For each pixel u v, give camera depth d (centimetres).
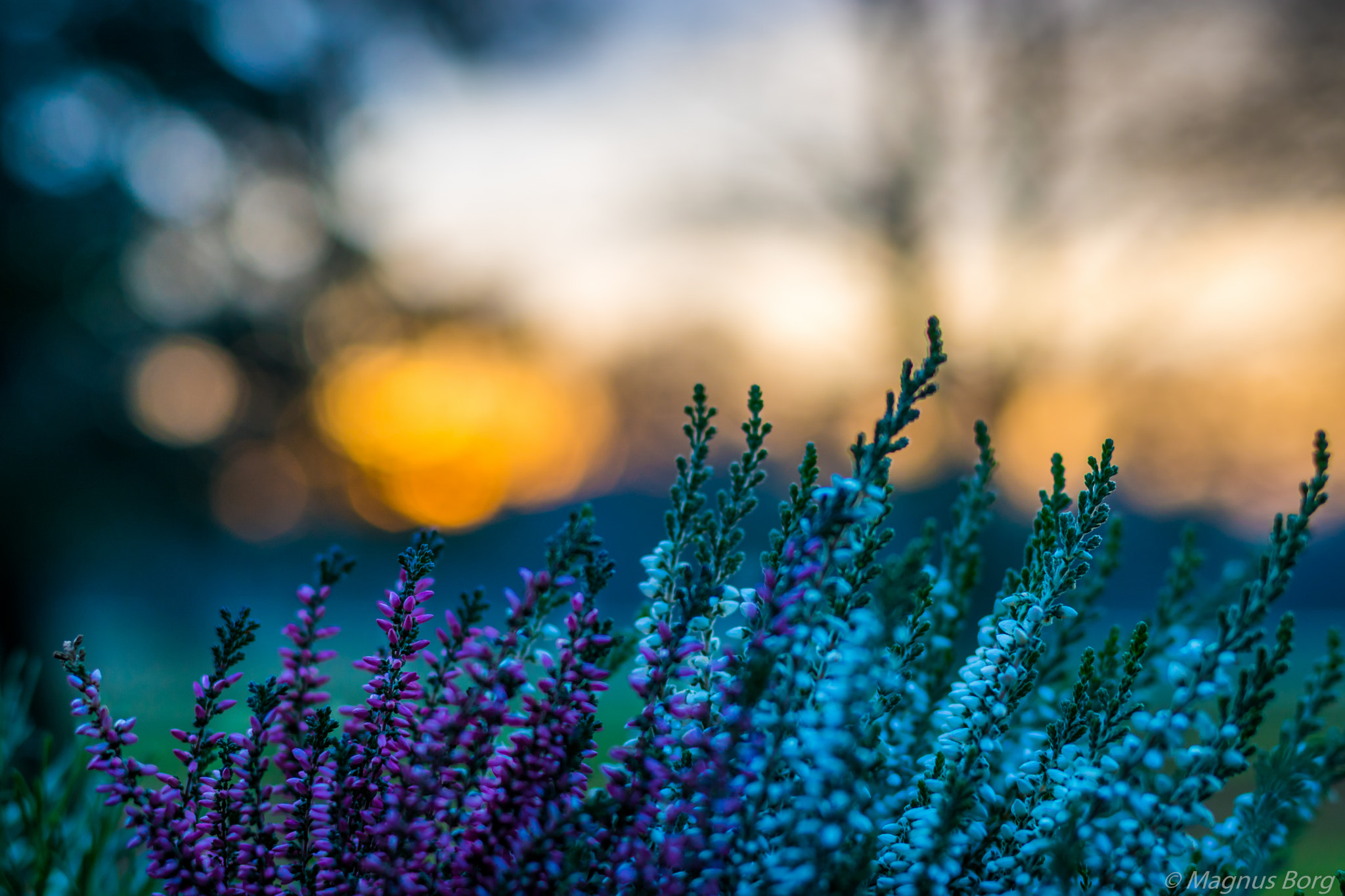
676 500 97
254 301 1326
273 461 1423
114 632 1241
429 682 94
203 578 1303
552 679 90
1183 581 134
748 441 97
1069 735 99
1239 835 92
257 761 94
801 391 1252
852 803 83
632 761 87
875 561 103
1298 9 1112
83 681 93
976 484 132
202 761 95
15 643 1059
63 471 1109
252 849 94
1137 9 1195
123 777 93
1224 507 840
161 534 1251
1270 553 88
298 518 1524
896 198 1289
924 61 1290
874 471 90
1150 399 1177
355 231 1392
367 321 1415
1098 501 99
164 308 1263
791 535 94
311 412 1384
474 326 1431
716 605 94
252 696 94
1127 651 106
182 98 1273
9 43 1167
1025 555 104
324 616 97
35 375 1103
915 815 91
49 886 142
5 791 151
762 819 87
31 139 1162
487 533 1446
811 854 82
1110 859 89
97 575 1230
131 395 1208
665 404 1479
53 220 1138
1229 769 88
